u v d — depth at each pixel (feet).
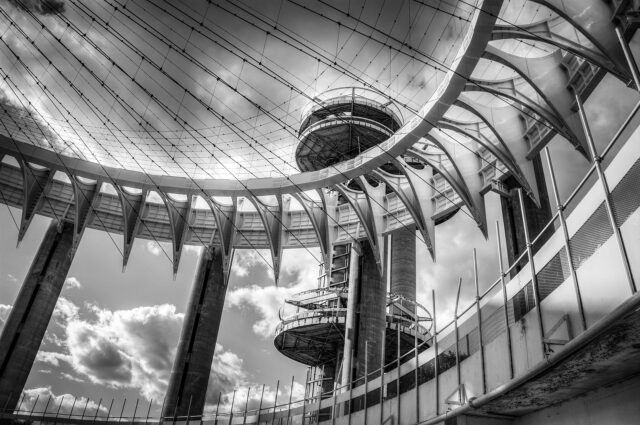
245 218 171.12
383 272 149.38
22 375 154.81
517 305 49.44
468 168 120.06
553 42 78.74
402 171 124.67
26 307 160.76
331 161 166.71
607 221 34.37
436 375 66.03
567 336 38.22
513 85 95.61
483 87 93.25
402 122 157.17
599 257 34.91
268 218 156.56
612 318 29.43
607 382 40.09
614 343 32.71
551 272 42.52
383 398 82.99
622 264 31.89
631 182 31.12
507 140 103.91
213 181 141.18
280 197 142.82
